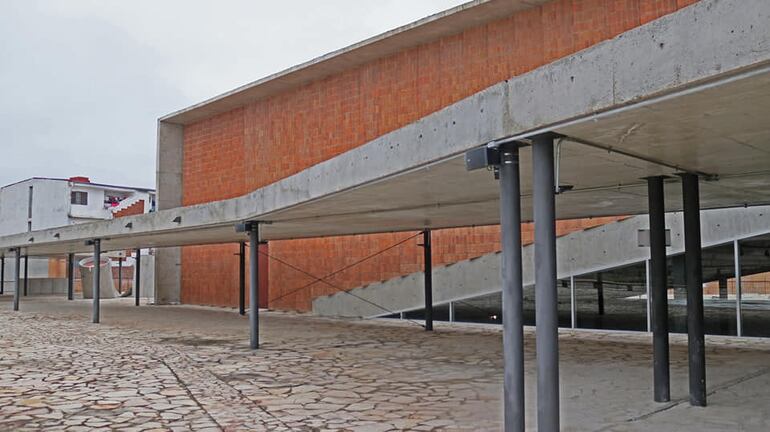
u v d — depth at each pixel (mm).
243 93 27875
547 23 17781
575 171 8062
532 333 17578
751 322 15781
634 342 15508
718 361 12211
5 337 18156
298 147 26453
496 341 16344
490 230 20703
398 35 20453
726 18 4227
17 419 8297
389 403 9094
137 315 26359
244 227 14922
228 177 30750
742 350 13727
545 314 5711
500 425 7789
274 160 27781
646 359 12883
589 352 13867
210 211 15836
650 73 4684
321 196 10695
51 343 16672
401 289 22641
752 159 7352
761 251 15648
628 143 6289
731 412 8219
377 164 8703
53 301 37906
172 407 8953
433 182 8938
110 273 42188
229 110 30812
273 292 28719
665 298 8859
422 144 7477
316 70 24359
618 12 16375
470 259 20609
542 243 5773
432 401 9211
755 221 15656
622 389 9867
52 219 55000
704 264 16641
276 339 17203
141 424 8008
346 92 24188
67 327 21156
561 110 5367
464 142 6582
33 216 55969
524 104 5727
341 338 17297
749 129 5727
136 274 33594
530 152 6543
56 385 10664
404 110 21844
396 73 22156
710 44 4316
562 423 7773
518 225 6051
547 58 17734
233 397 9602
